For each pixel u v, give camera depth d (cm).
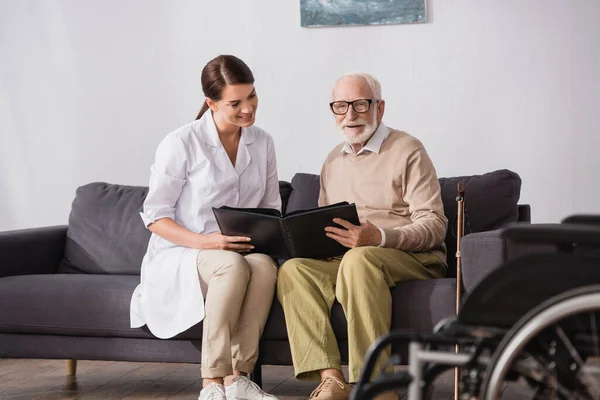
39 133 426
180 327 275
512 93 374
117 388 323
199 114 311
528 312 153
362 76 301
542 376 150
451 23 379
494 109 377
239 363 270
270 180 312
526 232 152
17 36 426
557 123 371
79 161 423
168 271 281
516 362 150
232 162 303
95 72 420
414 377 156
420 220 286
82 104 421
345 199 306
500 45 375
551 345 150
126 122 417
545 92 371
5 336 304
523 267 153
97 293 293
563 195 371
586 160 368
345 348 271
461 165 381
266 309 274
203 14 407
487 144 378
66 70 422
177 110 412
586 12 366
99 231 351
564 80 369
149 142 415
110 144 419
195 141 295
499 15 375
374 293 259
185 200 297
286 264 272
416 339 158
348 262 262
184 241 284
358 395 157
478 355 153
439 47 381
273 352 278
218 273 268
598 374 146
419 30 383
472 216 312
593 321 148
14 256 334
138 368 365
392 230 276
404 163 296
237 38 404
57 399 304
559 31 369
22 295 299
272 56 400
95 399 303
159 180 292
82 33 420
